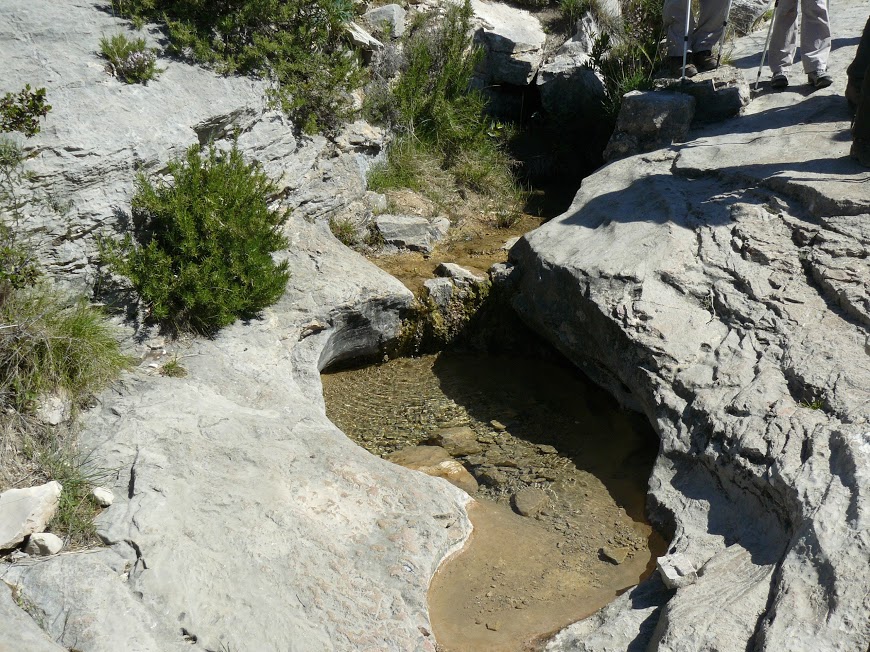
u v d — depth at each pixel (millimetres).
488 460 5586
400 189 8422
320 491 4559
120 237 5547
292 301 6160
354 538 4340
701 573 3998
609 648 3787
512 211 8703
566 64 10289
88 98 5637
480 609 4238
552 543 4754
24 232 5055
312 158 7285
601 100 9570
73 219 5289
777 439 4391
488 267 7395
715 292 5617
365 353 6805
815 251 5574
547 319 6418
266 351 5715
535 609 4242
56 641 3584
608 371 6004
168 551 4031
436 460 5543
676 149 7555
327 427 5113
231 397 5250
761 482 4258
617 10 11242
